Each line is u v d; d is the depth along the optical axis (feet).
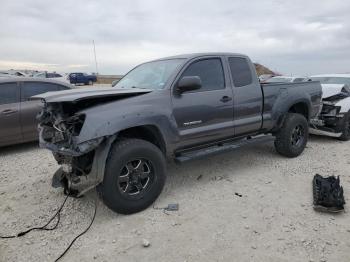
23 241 11.61
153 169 13.78
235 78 17.63
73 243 11.43
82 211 13.82
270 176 17.52
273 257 10.32
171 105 14.62
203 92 15.98
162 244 11.25
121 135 14.21
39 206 14.37
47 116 14.52
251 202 14.32
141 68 18.19
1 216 13.52
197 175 17.80
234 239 11.39
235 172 18.22
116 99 13.57
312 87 22.18
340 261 10.03
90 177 12.69
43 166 20.06
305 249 10.69
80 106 13.32
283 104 19.72
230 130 17.21
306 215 13.00
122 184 13.39
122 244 11.33
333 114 25.88
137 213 13.50
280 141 20.33
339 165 19.39
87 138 12.08
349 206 13.69
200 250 10.81
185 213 13.41
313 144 25.22
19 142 23.63
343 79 32.68
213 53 17.11
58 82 25.63
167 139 14.48
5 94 22.95
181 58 16.46
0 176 18.43
